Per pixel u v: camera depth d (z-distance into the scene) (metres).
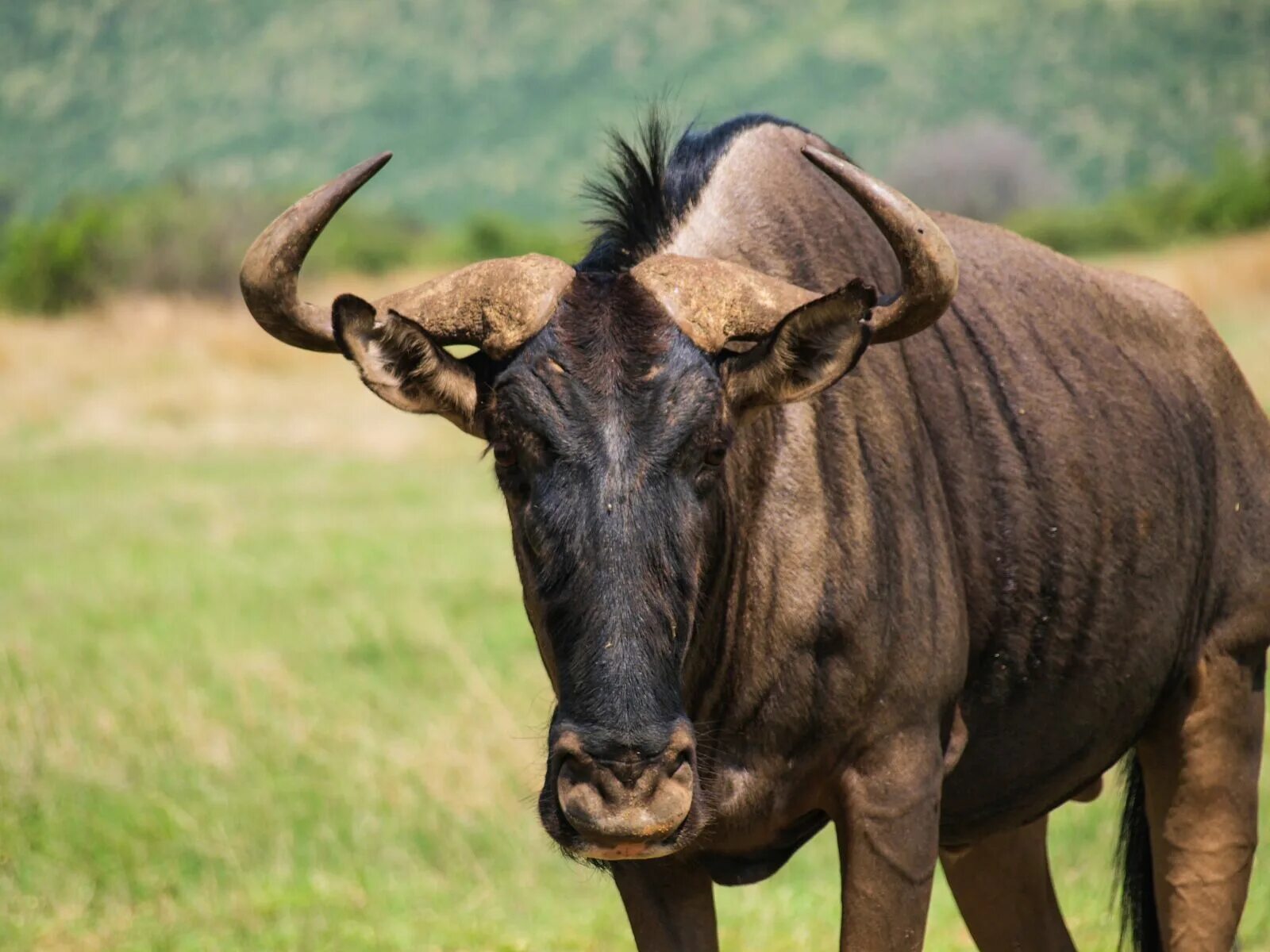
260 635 39.62
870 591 14.61
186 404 81.50
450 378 13.62
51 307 136.50
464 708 31.64
